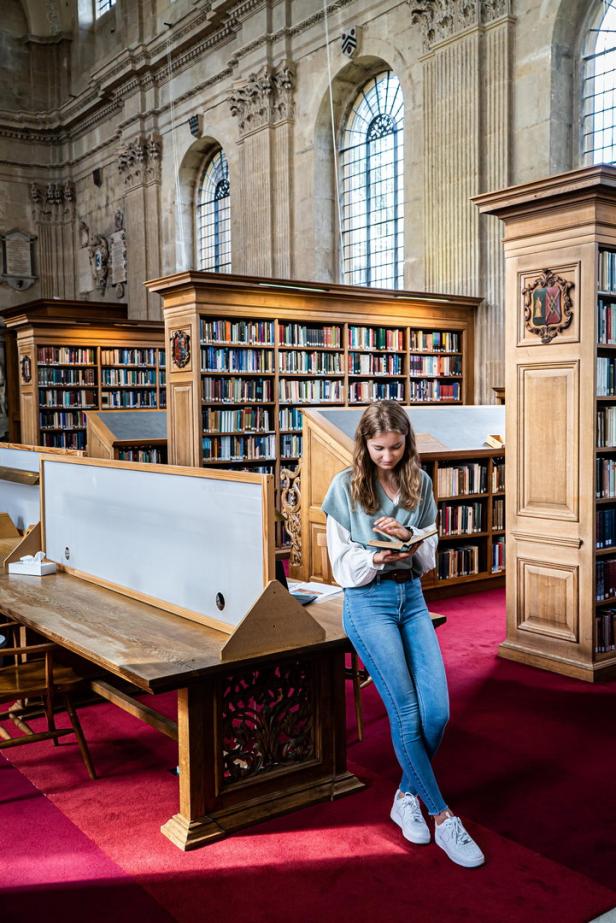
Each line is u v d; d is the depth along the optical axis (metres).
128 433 11.21
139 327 15.66
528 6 11.20
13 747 4.73
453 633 6.98
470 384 12.17
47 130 24.70
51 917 3.14
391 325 11.36
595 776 4.28
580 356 5.70
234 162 17.69
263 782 3.88
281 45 15.67
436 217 12.59
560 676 5.86
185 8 18.42
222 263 19.27
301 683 4.02
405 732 3.37
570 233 5.71
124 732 4.90
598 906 3.16
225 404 10.37
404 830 3.64
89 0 23.25
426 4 12.43
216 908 3.18
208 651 3.77
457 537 8.20
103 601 4.76
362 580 3.35
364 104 14.92
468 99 11.90
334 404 11.17
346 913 3.14
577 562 5.80
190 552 4.34
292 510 7.73
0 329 22.94
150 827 3.79
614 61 10.67
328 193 15.48
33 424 15.09
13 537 7.00
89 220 24.11
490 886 3.30
